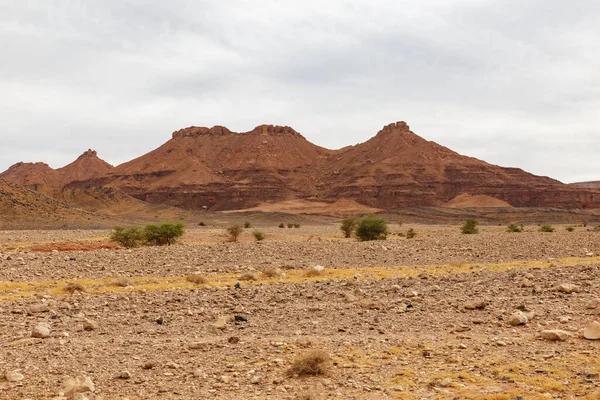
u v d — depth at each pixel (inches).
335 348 493.7
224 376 423.5
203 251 1446.9
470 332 538.0
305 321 608.4
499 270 1031.0
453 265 1193.4
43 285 919.7
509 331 532.7
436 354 468.8
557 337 487.8
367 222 2529.5
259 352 489.4
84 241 2333.9
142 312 672.4
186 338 546.3
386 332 551.2
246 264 1238.3
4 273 1050.7
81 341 540.7
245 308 679.7
